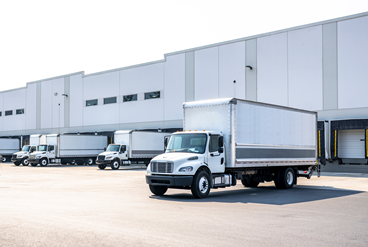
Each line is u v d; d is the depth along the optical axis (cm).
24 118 5312
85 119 4591
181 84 3691
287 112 1667
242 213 945
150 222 802
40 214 893
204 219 848
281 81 3073
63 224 770
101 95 4434
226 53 3381
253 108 1462
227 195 1385
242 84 3272
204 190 1290
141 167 3641
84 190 1523
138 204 1100
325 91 2869
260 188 1686
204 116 1432
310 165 1872
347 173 2709
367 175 2483
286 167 1664
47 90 5047
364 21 2728
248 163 1423
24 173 2647
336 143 2788
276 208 1045
